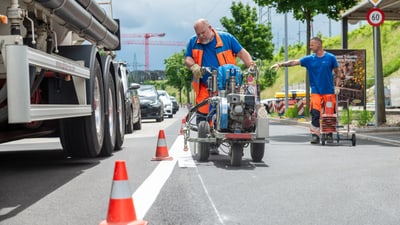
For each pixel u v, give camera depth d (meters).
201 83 9.52
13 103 5.28
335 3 21.17
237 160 8.38
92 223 4.79
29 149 12.43
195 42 9.40
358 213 5.10
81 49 8.67
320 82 12.33
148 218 4.93
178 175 7.48
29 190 6.52
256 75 8.73
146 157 9.89
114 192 4.42
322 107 12.29
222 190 6.30
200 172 7.76
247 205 5.46
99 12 9.61
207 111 9.47
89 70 8.49
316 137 12.43
